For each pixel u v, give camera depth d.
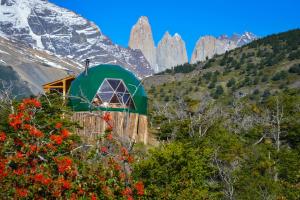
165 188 19.56
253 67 157.00
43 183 12.85
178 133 35.84
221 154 32.59
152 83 172.88
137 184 14.62
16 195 12.83
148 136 41.09
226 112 54.97
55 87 45.53
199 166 21.88
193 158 21.67
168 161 20.70
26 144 13.90
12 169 13.62
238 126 51.03
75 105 37.16
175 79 168.75
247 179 30.16
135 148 29.33
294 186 32.94
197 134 34.56
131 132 37.38
